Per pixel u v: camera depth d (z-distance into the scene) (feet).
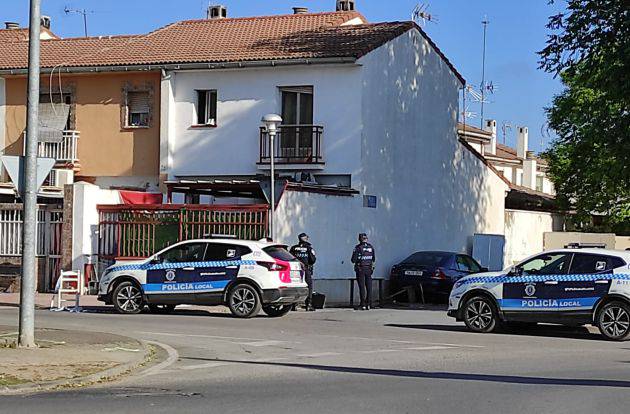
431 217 111.34
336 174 95.96
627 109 72.90
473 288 61.21
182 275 69.51
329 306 86.43
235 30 109.29
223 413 30.25
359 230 95.04
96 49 109.19
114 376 39.78
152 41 109.19
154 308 73.87
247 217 82.17
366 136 96.68
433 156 112.06
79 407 31.53
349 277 92.89
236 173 99.30
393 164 102.37
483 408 31.19
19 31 122.93
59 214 90.22
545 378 38.96
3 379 36.76
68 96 106.73
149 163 103.30
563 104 126.72
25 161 46.80
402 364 43.86
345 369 41.93
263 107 98.63
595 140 75.00
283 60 96.17
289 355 47.47
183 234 84.17
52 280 90.33
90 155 105.29
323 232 88.63
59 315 69.26
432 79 112.06
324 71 96.73
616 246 122.31
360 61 94.94
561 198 140.15
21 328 46.60
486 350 50.42
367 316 73.87
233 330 59.72
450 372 40.91
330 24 107.86
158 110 102.94
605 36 72.38
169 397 33.81
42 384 36.11
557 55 75.66
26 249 46.65
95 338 51.03
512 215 131.95
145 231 85.66
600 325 57.06
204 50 102.83
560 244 124.98
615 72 70.54
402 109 104.53
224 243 69.56
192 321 65.51
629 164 73.46
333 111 96.27
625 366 43.62
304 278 71.31
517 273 59.98
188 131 101.19
